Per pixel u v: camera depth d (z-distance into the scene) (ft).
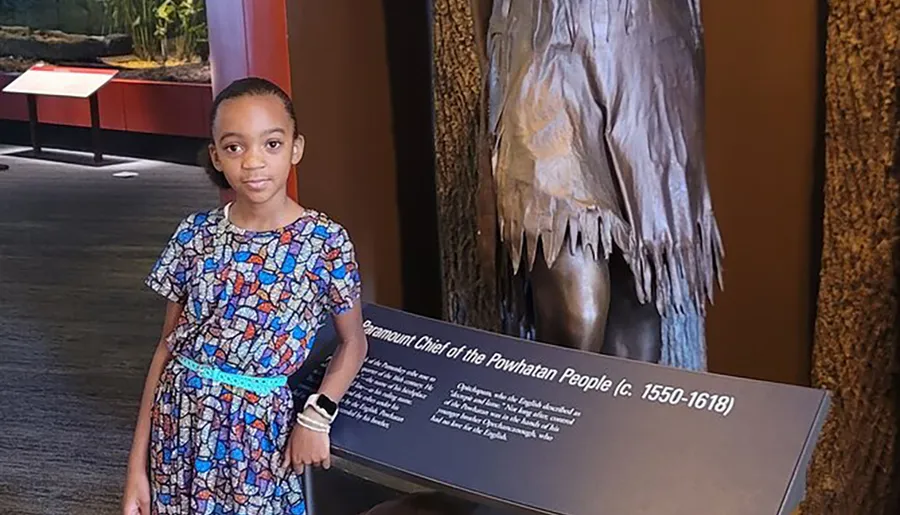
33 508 9.36
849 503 6.95
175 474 5.08
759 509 3.97
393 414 4.93
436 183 8.63
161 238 19.88
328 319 5.59
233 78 8.50
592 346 5.11
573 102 5.13
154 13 30.83
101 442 10.78
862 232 6.53
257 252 4.97
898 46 6.08
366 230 8.73
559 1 5.14
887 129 6.25
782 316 7.45
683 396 4.45
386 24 8.52
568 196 5.00
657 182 5.29
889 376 6.60
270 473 5.03
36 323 14.92
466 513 5.21
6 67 33.37
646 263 5.30
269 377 5.01
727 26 7.14
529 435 4.55
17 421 11.37
